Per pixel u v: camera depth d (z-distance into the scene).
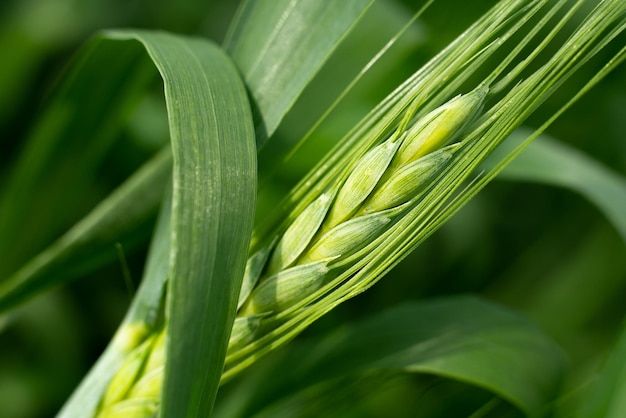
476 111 0.14
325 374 0.19
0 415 0.24
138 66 0.21
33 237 0.23
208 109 0.14
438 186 0.14
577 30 0.14
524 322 0.19
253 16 0.16
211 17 0.30
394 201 0.14
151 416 0.15
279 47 0.16
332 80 0.20
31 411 0.25
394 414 0.23
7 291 0.19
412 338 0.19
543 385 0.18
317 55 0.16
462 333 0.19
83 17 0.30
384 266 0.14
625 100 0.28
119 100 0.21
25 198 0.22
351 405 0.20
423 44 0.19
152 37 0.16
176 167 0.13
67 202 0.23
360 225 0.14
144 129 0.26
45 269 0.19
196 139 0.14
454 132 0.14
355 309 0.27
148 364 0.16
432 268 0.29
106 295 0.27
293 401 0.20
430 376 0.24
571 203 0.30
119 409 0.15
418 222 0.15
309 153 0.20
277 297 0.15
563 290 0.29
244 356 0.15
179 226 0.13
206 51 0.16
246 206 0.14
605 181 0.20
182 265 0.13
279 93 0.16
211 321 0.13
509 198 0.30
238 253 0.13
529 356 0.19
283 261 0.15
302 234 0.15
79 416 0.16
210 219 0.13
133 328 0.16
